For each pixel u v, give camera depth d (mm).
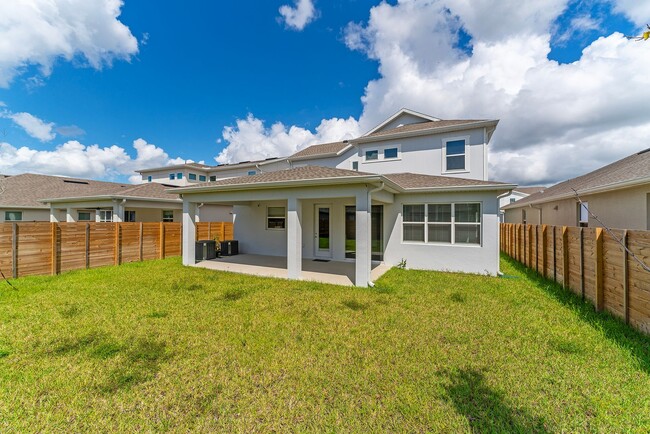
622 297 4801
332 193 7980
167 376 3326
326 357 3752
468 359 3670
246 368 3492
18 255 8531
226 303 6102
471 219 9406
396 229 10383
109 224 10898
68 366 3518
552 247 7836
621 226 9281
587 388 3016
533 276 8742
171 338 4336
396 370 3420
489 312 5480
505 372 3348
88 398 2928
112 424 2570
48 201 16844
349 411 2721
